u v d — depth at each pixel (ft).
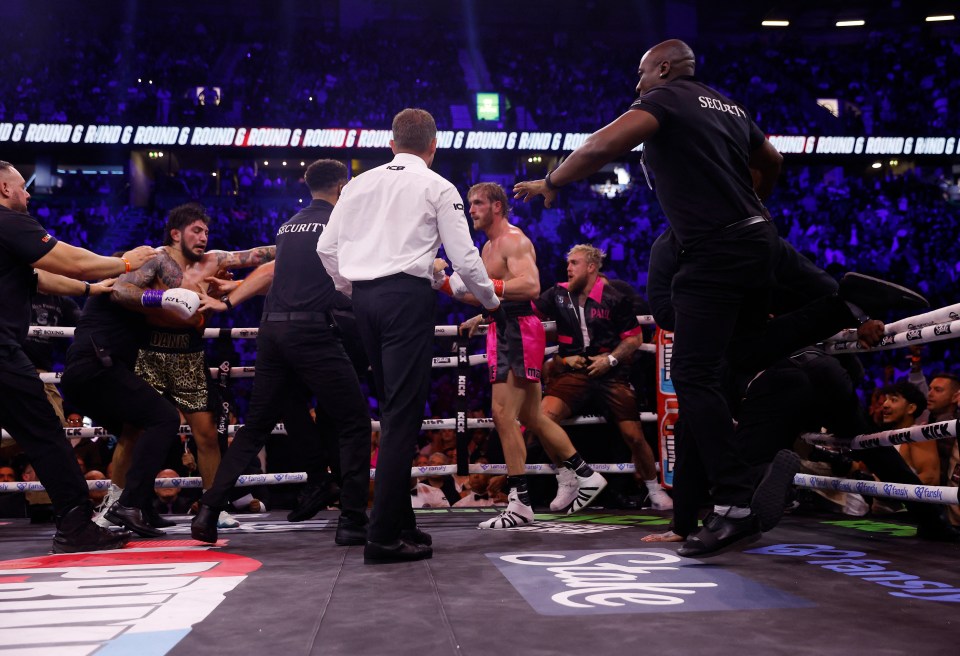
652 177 7.93
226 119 60.54
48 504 13.53
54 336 13.05
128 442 11.35
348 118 61.82
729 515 7.04
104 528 9.00
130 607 5.43
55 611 5.30
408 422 7.70
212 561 7.80
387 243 7.89
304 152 60.03
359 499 9.27
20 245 8.64
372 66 68.03
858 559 7.38
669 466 13.85
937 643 4.35
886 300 7.57
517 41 73.36
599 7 72.33
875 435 8.96
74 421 17.02
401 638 4.55
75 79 63.31
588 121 66.18
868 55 69.67
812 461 12.98
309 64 67.31
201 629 4.79
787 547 8.23
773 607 5.27
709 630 4.65
